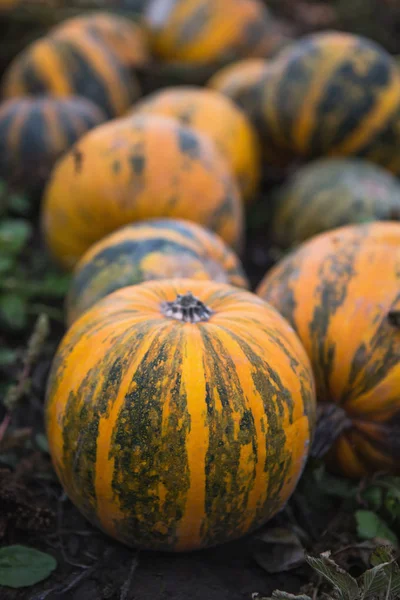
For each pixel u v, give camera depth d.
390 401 1.00
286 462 0.92
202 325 0.93
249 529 0.94
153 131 1.33
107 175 1.30
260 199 1.76
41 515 0.99
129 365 0.90
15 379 1.23
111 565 0.97
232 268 1.19
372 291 1.03
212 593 0.94
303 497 1.05
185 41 2.04
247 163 1.65
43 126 1.62
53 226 1.37
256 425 0.89
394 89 1.61
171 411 0.88
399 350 1.00
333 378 1.02
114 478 0.90
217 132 1.61
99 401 0.90
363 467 1.05
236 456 0.89
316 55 1.62
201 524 0.91
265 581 0.96
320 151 1.66
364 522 0.99
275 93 1.65
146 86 2.02
